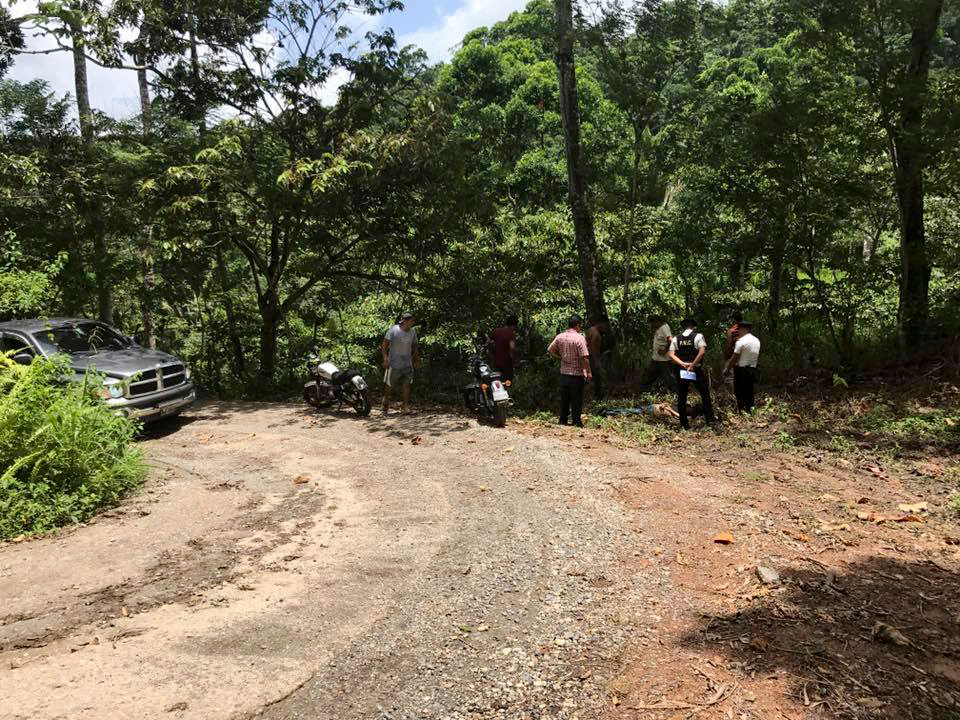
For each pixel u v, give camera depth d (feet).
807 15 38.37
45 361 25.12
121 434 24.06
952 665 10.97
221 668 11.51
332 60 46.73
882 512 19.89
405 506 20.81
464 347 58.44
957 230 43.62
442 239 47.52
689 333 31.81
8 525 19.08
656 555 16.21
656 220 56.65
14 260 38.29
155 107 49.08
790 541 17.07
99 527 19.66
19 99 46.96
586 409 37.42
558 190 85.15
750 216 45.01
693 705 9.98
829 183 40.32
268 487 23.56
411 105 46.39
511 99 112.57
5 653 12.21
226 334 59.88
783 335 50.47
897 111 36.60
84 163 46.19
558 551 16.57
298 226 46.21
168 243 42.09
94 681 11.13
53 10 41.81
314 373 39.52
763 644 11.63
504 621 13.10
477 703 10.37
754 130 41.70
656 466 24.57
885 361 41.06
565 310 59.11
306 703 10.48
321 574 15.71
